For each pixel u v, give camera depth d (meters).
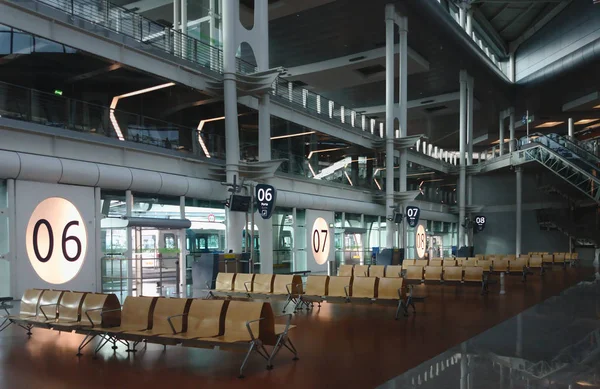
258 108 23.75
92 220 17.39
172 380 7.10
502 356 8.62
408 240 43.97
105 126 18.22
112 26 18.59
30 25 15.07
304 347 9.32
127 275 18.34
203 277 18.66
